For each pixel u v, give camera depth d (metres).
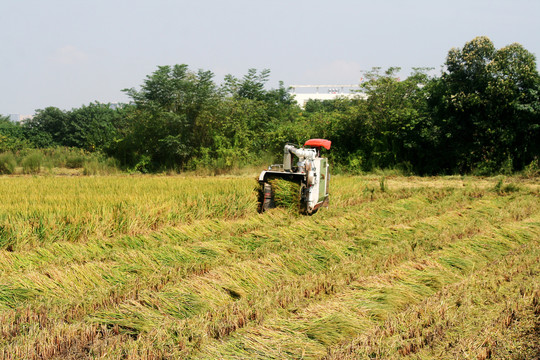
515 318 5.34
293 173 11.81
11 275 6.74
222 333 5.22
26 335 4.87
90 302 5.81
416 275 7.04
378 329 5.21
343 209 12.74
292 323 5.36
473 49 23.05
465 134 23.56
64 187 13.27
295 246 8.71
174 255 7.91
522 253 8.16
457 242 8.92
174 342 4.91
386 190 16.77
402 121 24.86
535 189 16.95
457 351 4.67
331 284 6.61
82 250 8.04
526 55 22.17
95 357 4.61
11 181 15.16
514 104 21.83
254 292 6.33
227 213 11.70
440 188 17.36
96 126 33.62
